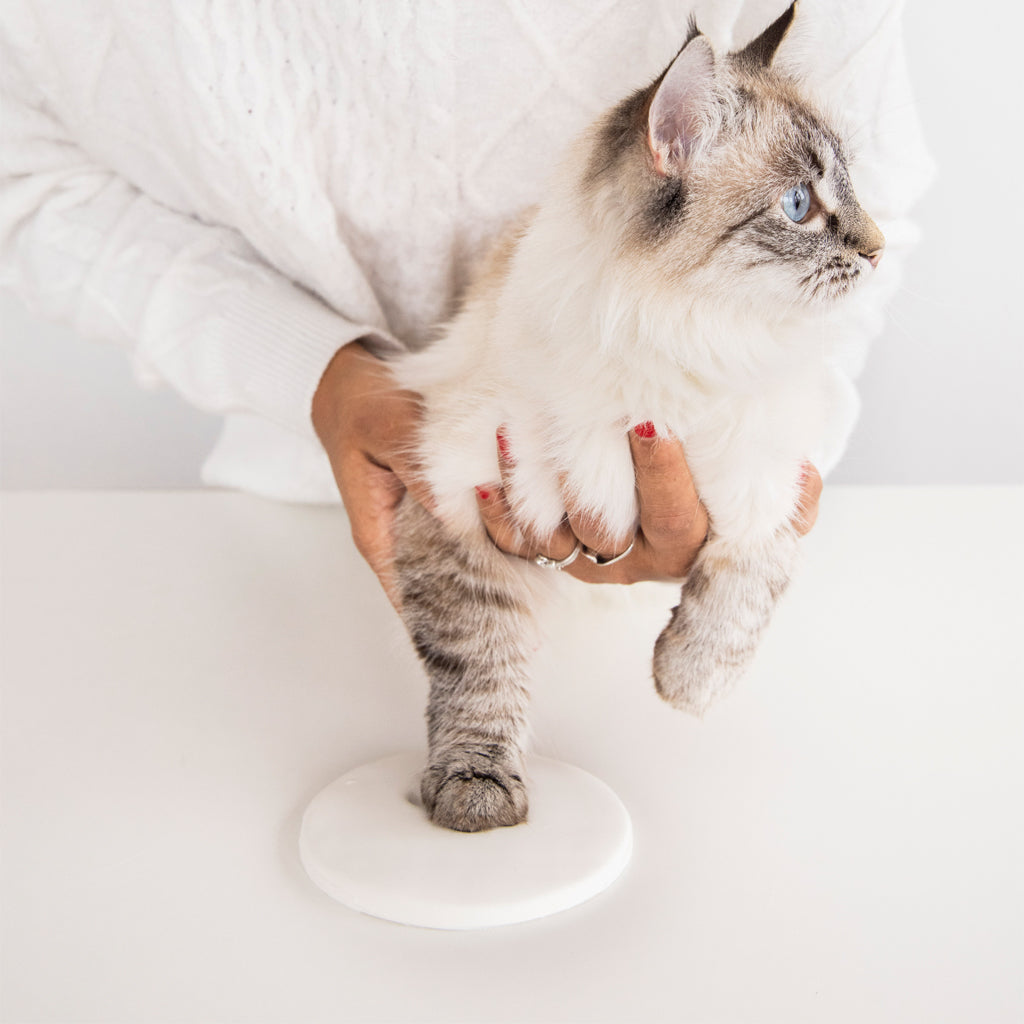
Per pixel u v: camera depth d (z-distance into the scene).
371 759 1.06
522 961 0.77
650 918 0.82
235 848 0.91
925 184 1.43
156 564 1.56
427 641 1.07
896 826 0.95
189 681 1.21
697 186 0.96
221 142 1.24
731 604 1.08
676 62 0.90
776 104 1.03
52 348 2.34
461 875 0.84
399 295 1.48
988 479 2.33
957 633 1.35
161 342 1.42
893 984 0.75
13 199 1.42
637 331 0.94
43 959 0.77
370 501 1.17
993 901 0.84
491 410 1.05
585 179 1.00
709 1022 0.71
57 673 1.22
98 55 1.29
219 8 1.17
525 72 1.26
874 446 2.30
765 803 0.98
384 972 0.76
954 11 2.00
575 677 1.23
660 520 1.02
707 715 1.14
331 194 1.36
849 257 1.02
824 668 1.25
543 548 1.08
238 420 1.83
